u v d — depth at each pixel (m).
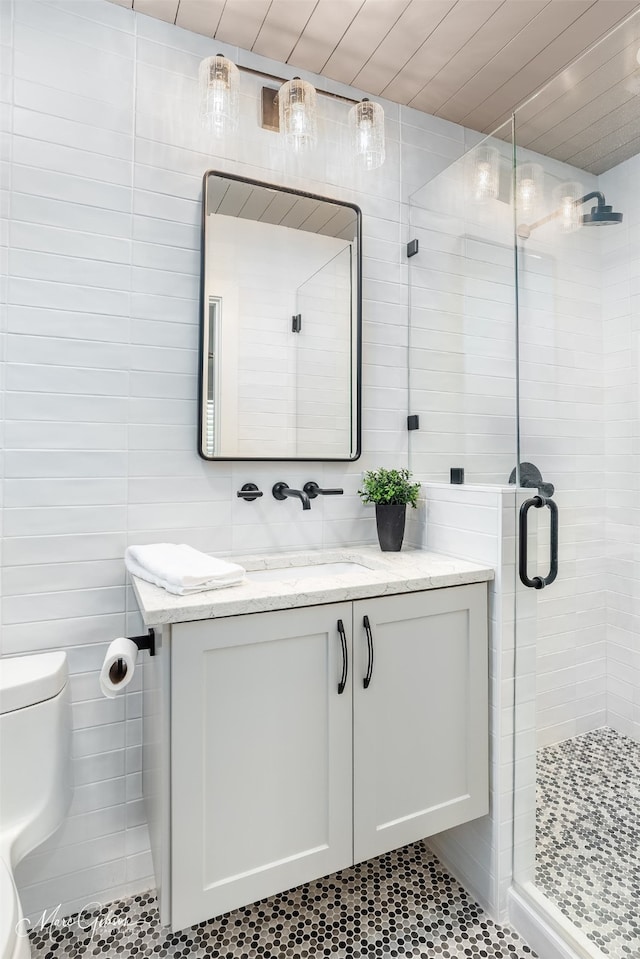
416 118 1.99
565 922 1.26
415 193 1.96
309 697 1.19
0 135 1.35
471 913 1.42
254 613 1.12
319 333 1.76
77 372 1.43
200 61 1.60
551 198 1.47
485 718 1.44
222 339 1.60
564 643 1.41
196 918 1.06
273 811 1.15
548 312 1.47
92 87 1.45
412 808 1.33
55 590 1.41
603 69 1.33
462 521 1.57
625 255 1.32
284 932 1.36
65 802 1.28
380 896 1.48
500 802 1.42
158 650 1.11
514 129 1.58
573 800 1.36
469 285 1.76
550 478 1.45
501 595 1.42
